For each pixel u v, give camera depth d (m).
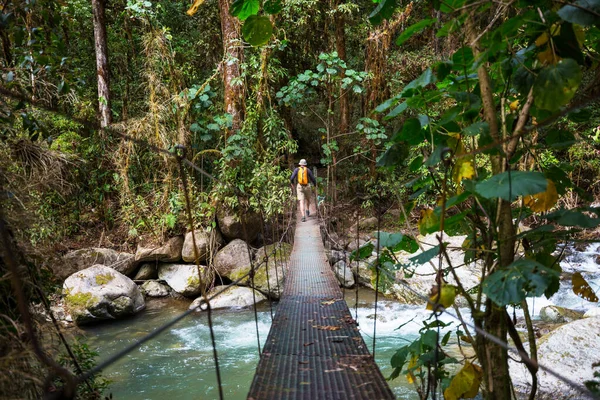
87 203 8.62
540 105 1.34
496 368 1.46
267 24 1.94
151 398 4.16
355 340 2.62
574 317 5.54
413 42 10.53
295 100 8.99
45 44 3.00
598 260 7.48
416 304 6.68
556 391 3.30
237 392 4.26
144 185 8.58
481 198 1.62
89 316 6.17
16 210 2.02
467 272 6.47
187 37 11.54
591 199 1.78
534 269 1.28
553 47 1.39
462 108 1.60
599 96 1.04
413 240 2.05
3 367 1.44
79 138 7.90
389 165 1.79
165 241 8.20
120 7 10.37
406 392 3.95
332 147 9.89
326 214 9.16
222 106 9.66
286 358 2.35
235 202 7.88
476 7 1.54
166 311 6.97
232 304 7.08
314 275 4.66
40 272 2.27
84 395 2.45
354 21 11.24
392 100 1.82
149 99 8.61
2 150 2.26
